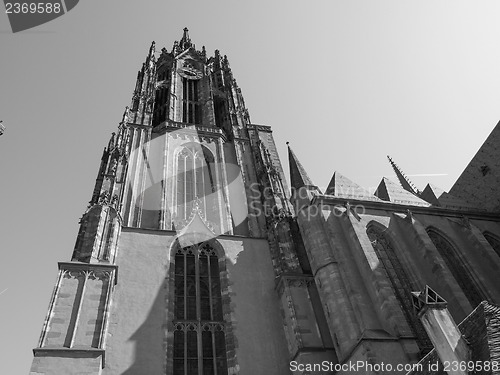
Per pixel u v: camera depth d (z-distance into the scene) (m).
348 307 37.53
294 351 38.38
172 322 40.03
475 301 44.69
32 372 29.78
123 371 34.75
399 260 45.50
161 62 87.75
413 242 46.12
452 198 68.50
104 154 53.12
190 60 88.81
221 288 44.31
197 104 77.62
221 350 39.34
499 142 64.75
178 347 38.50
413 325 38.12
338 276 40.06
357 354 33.94
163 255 45.00
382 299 36.44
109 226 42.91
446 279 40.94
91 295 35.78
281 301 43.09
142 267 43.09
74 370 30.59
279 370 38.19
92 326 33.69
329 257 41.75
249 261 47.28
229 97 78.44
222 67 89.50
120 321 38.06
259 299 43.69
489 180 63.91
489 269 46.44
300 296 41.72
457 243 49.25
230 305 42.25
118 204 47.69
